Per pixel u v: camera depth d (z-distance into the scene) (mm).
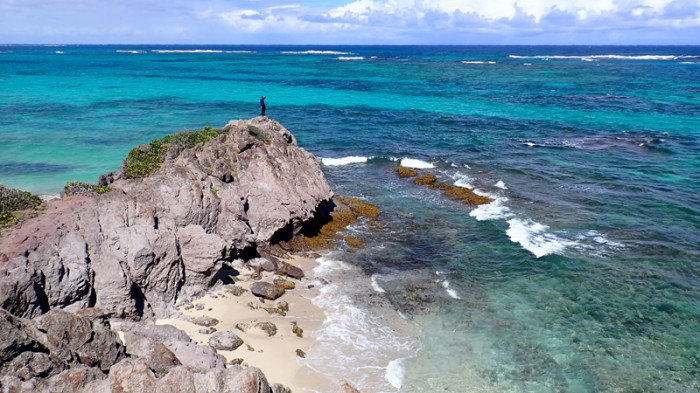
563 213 29422
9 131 48719
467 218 28953
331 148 45500
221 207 23141
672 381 15672
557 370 16078
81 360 12352
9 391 10148
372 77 117438
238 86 97312
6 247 15859
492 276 22172
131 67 149625
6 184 32156
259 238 24016
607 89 90938
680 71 132125
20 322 11695
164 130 51594
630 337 17828
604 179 35875
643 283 21406
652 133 52156
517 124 57656
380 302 19891
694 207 30172
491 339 17594
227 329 17219
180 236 19578
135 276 17438
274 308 18922
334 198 30984
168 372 11414
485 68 145750
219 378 11203
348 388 13984
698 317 19016
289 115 63156
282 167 27453
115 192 20156
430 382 15328
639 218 28547
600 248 24641
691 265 22953
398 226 27906
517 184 34938
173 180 22156
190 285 19250
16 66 146375
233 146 27922
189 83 102000
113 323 16031
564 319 18875
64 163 37875
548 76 117625
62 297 15617
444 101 76812
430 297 20375
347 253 24547
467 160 41219
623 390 15273
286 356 16078
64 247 16562
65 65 154500
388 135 51250
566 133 52594
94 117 58594
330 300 19938
